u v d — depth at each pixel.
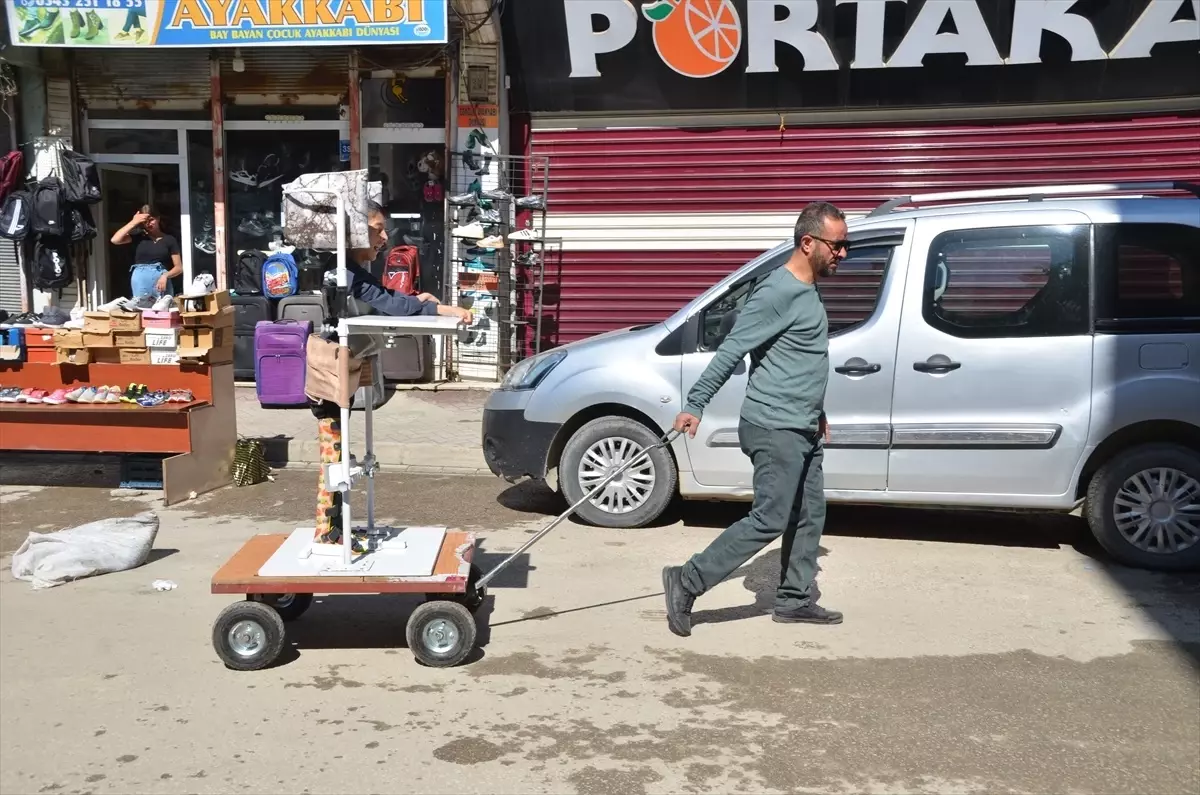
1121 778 3.76
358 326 4.64
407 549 5.02
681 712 4.28
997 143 10.83
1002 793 3.66
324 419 4.94
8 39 11.28
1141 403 6.03
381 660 4.85
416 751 3.96
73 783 3.75
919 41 10.57
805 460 5.12
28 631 5.22
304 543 5.13
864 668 4.72
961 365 6.24
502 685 4.56
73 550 6.02
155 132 12.24
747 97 11.05
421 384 11.57
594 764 3.86
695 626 5.25
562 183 11.59
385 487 8.27
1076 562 6.31
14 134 12.08
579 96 11.30
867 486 6.44
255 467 8.38
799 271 4.91
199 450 7.97
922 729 4.13
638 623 5.29
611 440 6.92
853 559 6.36
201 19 11.09
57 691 4.52
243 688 4.54
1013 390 6.19
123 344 7.96
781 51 10.80
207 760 3.91
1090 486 6.20
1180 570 6.07
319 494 4.99
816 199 11.21
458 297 11.73
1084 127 10.66
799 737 4.06
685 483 6.80
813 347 4.88
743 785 3.71
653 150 11.38
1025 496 6.26
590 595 5.71
